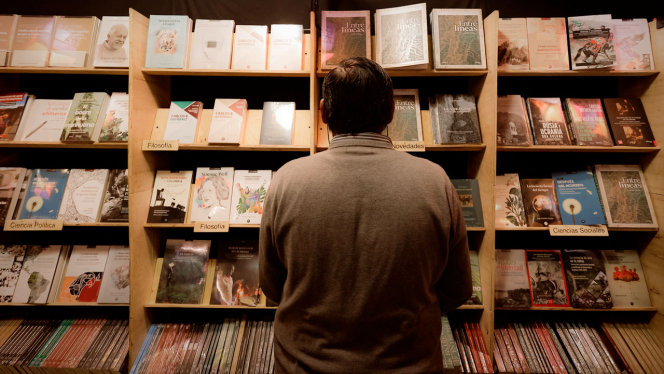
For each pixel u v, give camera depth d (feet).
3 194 6.08
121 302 5.89
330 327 2.58
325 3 7.00
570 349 5.90
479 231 6.02
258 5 7.02
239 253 6.10
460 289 3.19
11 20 6.13
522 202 6.12
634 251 6.32
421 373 2.60
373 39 6.18
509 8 6.97
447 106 5.99
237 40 6.11
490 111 5.69
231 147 5.85
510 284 6.05
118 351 5.76
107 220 5.96
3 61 5.98
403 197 2.46
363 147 2.67
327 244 2.47
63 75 6.99
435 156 6.91
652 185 6.16
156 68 5.85
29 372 5.65
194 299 5.82
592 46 5.99
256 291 5.86
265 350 5.70
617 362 5.73
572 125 6.15
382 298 2.47
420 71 5.83
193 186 6.18
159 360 5.60
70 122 5.96
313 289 2.56
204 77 6.98
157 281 6.07
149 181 6.06
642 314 6.30
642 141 6.04
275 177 2.87
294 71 5.86
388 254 2.41
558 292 6.01
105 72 5.93
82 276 6.07
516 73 5.96
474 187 5.99
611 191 6.16
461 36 5.84
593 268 6.13
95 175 6.24
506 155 7.00
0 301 5.87
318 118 6.18
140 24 5.83
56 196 6.12
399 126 5.99
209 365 5.57
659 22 6.04
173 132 6.00
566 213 6.06
